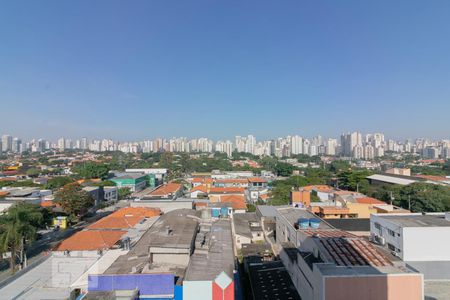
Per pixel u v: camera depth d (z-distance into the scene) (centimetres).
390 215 3641
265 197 7281
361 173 7856
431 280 2953
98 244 2989
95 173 9856
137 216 4162
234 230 4125
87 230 3388
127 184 8912
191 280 2011
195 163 15300
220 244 2900
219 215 4856
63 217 4916
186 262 2505
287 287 2534
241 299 2484
